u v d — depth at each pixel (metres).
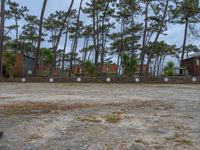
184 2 41.69
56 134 8.57
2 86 24.92
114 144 7.84
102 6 46.56
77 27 49.81
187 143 7.95
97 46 47.16
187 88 23.64
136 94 18.00
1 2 37.38
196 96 16.86
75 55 63.34
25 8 58.09
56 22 60.88
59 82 31.45
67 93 18.27
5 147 7.55
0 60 36.88
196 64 48.25
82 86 25.50
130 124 9.59
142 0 44.44
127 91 20.22
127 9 48.34
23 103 13.18
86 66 45.00
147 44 53.03
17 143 7.84
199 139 8.26
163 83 30.84
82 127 9.23
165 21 44.22
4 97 15.63
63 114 10.81
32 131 8.79
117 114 10.94
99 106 12.57
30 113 10.91
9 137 8.28
